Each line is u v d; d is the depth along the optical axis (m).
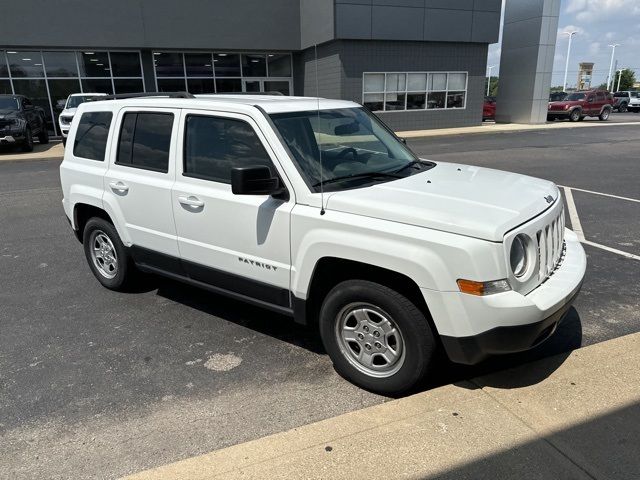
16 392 3.41
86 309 4.73
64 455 2.80
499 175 3.93
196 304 4.81
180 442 2.89
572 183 10.66
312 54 24.53
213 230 3.86
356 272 3.32
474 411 2.99
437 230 2.89
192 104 4.00
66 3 21.08
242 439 2.91
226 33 23.62
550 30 27.16
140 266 4.69
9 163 15.91
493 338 2.84
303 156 3.52
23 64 21.89
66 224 7.97
